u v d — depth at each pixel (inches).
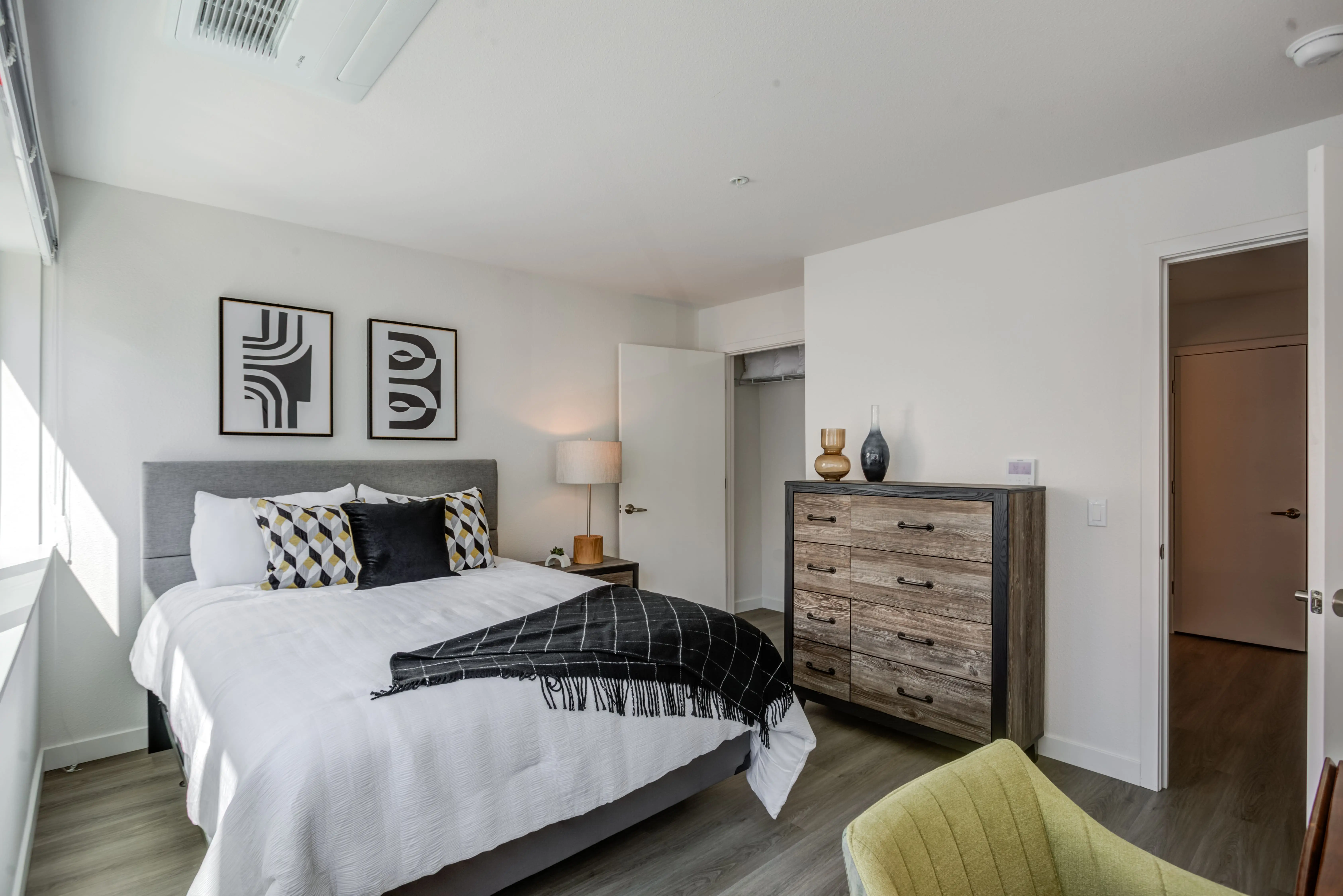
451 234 137.9
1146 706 103.5
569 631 85.6
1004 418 119.8
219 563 110.7
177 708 81.7
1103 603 108.2
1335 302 67.7
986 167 105.3
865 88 83.2
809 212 124.9
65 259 109.3
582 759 72.8
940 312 129.0
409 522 119.4
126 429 114.3
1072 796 100.5
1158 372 103.6
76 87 82.4
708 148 99.3
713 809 97.8
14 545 105.0
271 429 128.3
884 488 117.2
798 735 93.2
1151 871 44.1
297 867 52.9
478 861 68.2
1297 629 177.2
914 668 113.5
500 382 161.9
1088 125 92.0
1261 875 81.2
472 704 66.7
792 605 132.3
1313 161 68.5
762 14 68.9
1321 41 71.8
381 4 65.1
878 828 40.1
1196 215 100.1
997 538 103.0
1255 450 183.8
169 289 118.3
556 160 103.5
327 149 99.7
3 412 104.5
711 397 199.5
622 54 75.8
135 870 80.7
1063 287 113.2
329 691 65.4
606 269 163.3
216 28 68.7
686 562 192.5
